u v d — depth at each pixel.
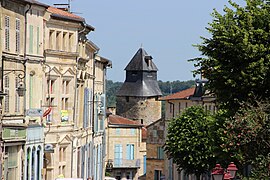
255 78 64.06
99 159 103.06
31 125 69.06
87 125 91.38
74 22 79.69
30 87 70.62
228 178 58.81
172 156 114.19
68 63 79.56
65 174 80.88
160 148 158.25
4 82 64.81
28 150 68.25
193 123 111.88
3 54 64.25
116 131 156.75
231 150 60.47
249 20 65.38
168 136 114.44
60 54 77.62
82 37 85.56
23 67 68.88
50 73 76.06
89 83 94.75
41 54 73.06
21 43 68.38
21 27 68.25
